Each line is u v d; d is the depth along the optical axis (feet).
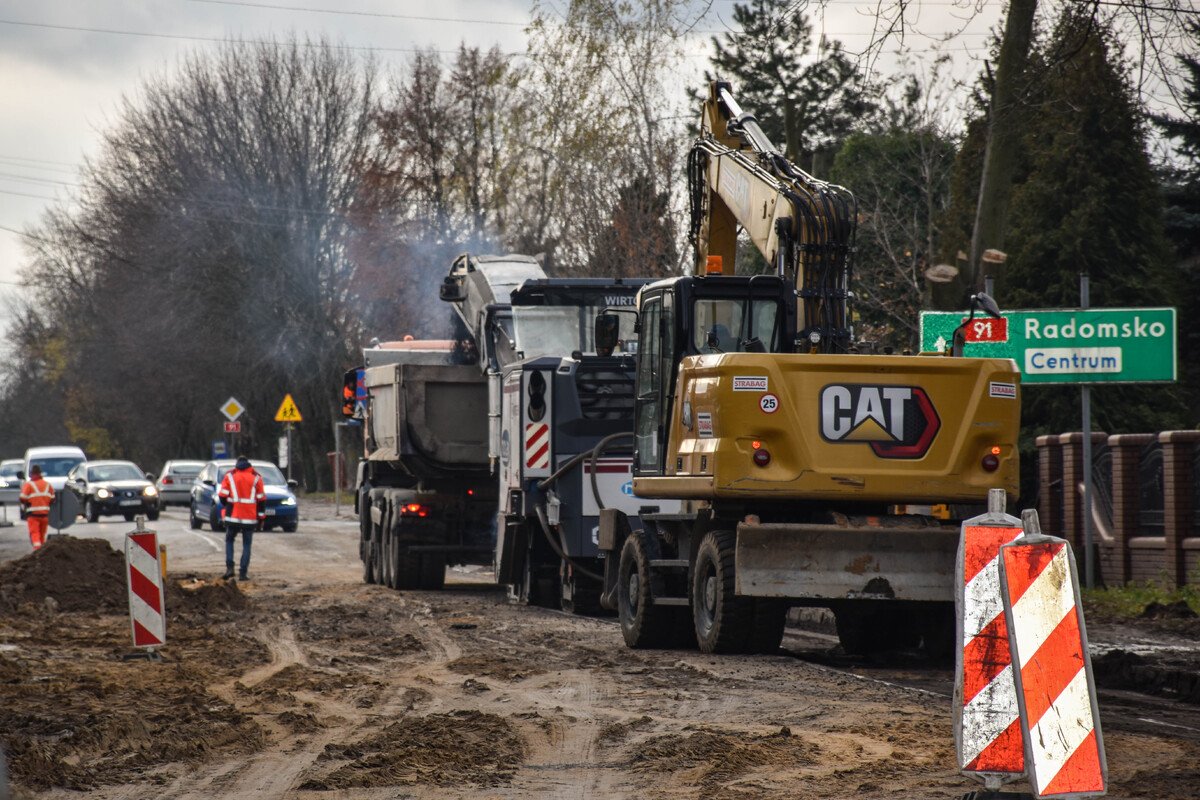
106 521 520.42
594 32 350.02
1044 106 188.44
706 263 173.06
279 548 372.58
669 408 162.20
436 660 155.84
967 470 143.33
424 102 652.89
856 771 90.68
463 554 260.83
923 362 143.54
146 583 153.48
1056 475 248.73
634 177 359.87
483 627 190.49
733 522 153.69
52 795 87.61
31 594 220.02
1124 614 191.62
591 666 146.82
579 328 228.22
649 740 102.32
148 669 146.92
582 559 211.20
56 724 111.24
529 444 211.82
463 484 261.03
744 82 454.40
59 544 230.68
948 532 142.31
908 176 364.58
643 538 167.22
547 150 368.48
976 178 331.16
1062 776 66.90
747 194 173.78
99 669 146.61
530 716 114.01
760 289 160.86
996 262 163.32
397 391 257.14
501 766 94.63
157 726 110.63
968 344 231.91
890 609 150.30
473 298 266.16
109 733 106.32
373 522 278.87
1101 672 140.46
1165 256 327.47
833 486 141.79
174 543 388.37
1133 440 222.69
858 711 114.62
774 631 149.69
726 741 100.27
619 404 212.23
